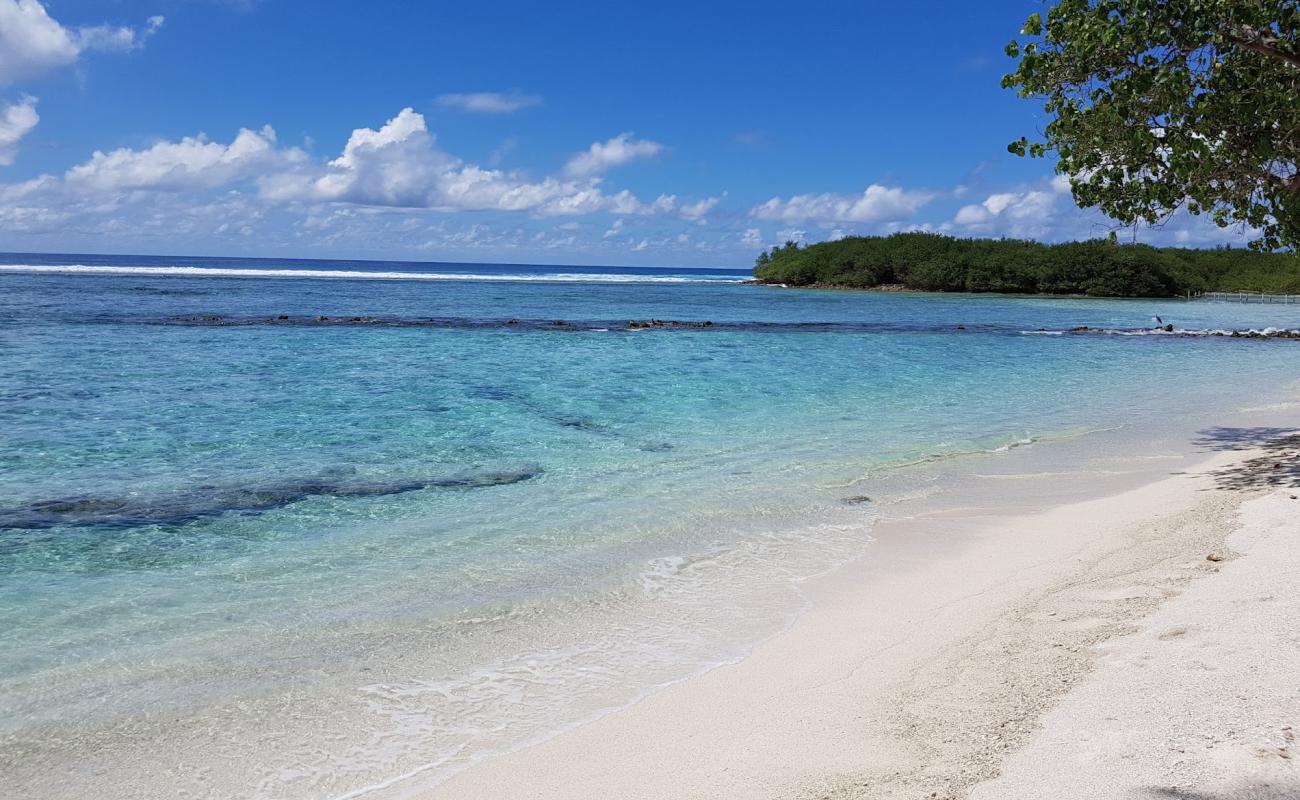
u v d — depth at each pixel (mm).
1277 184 10359
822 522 8727
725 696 4855
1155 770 3463
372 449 11859
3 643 5590
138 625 5930
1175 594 5816
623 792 3826
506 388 17766
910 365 24172
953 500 9664
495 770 4090
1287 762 3381
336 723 4586
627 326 35094
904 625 5910
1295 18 9312
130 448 11539
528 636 5805
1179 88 9398
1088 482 10477
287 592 6625
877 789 3633
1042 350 29672
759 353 26422
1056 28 10430
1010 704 4352
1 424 12836
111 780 4027
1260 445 12328
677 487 10141
